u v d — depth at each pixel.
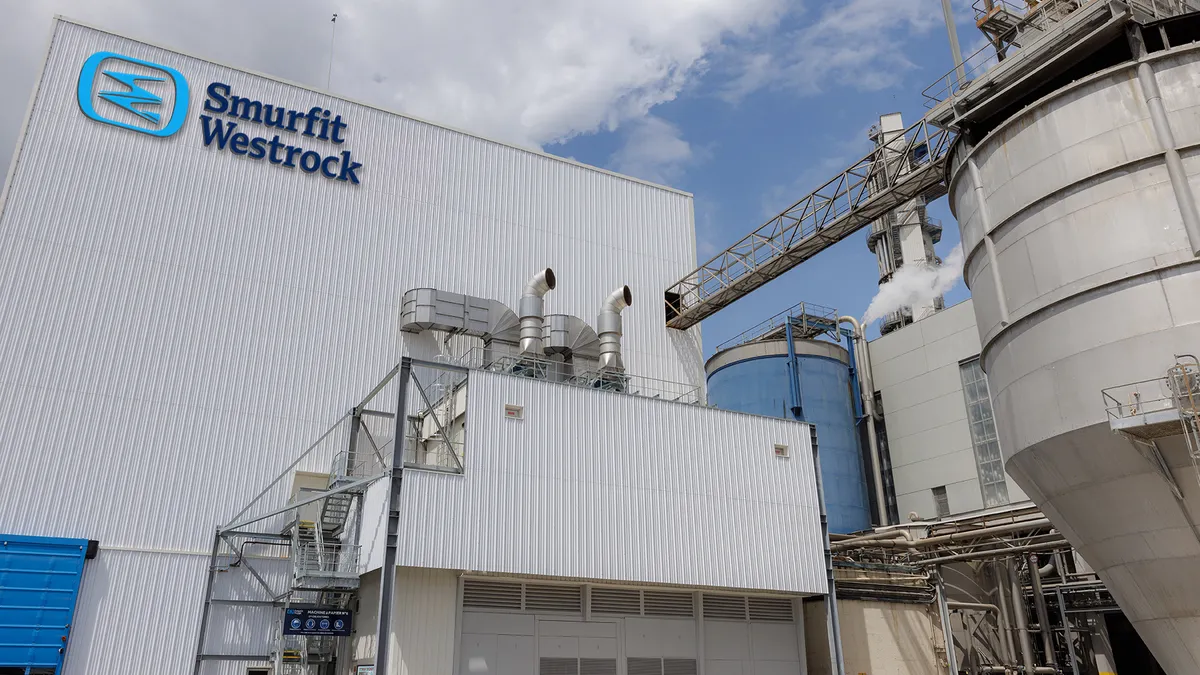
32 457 28.20
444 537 25.55
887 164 35.03
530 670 26.86
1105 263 21.25
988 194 24.92
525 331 37.00
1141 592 21.50
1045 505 23.61
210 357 32.09
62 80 32.56
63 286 30.33
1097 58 24.75
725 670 30.47
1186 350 19.52
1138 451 20.08
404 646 24.64
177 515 29.84
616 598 29.19
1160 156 21.09
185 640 28.67
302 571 27.00
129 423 30.02
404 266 37.31
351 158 37.72
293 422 32.81
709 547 30.09
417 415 35.12
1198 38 23.11
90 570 28.05
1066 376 21.53
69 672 26.81
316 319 34.62
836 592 33.69
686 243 46.12
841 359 49.47
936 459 46.50
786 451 33.38
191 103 34.78
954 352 46.62
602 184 44.47
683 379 43.25
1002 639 36.50
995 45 29.69
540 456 28.08
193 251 33.00
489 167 41.16
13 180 30.56
